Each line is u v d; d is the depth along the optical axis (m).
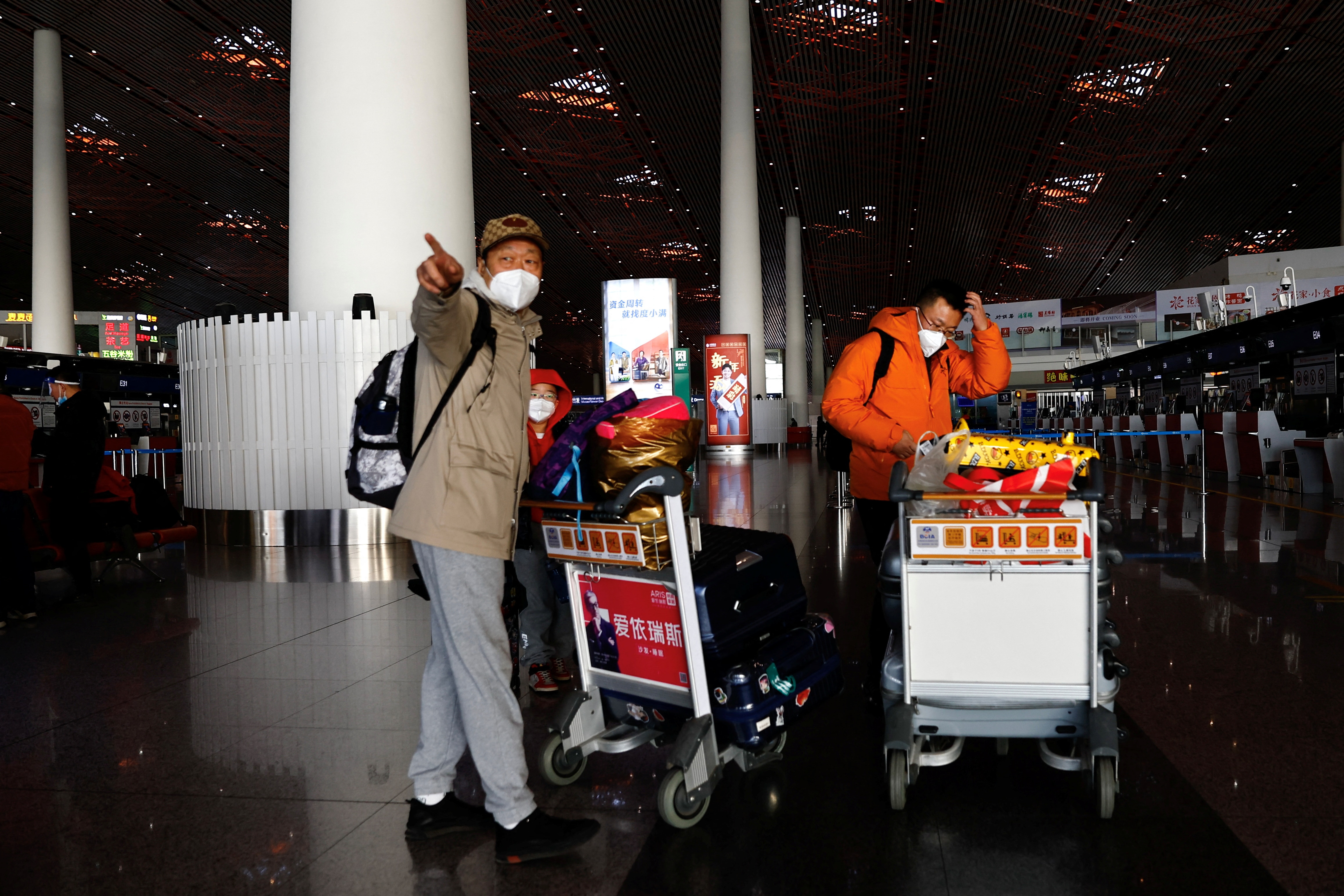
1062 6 18.86
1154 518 8.30
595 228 35.69
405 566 6.34
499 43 20.58
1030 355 29.08
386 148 7.47
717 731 2.40
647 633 2.42
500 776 2.06
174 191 29.11
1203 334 15.22
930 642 2.32
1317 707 2.97
